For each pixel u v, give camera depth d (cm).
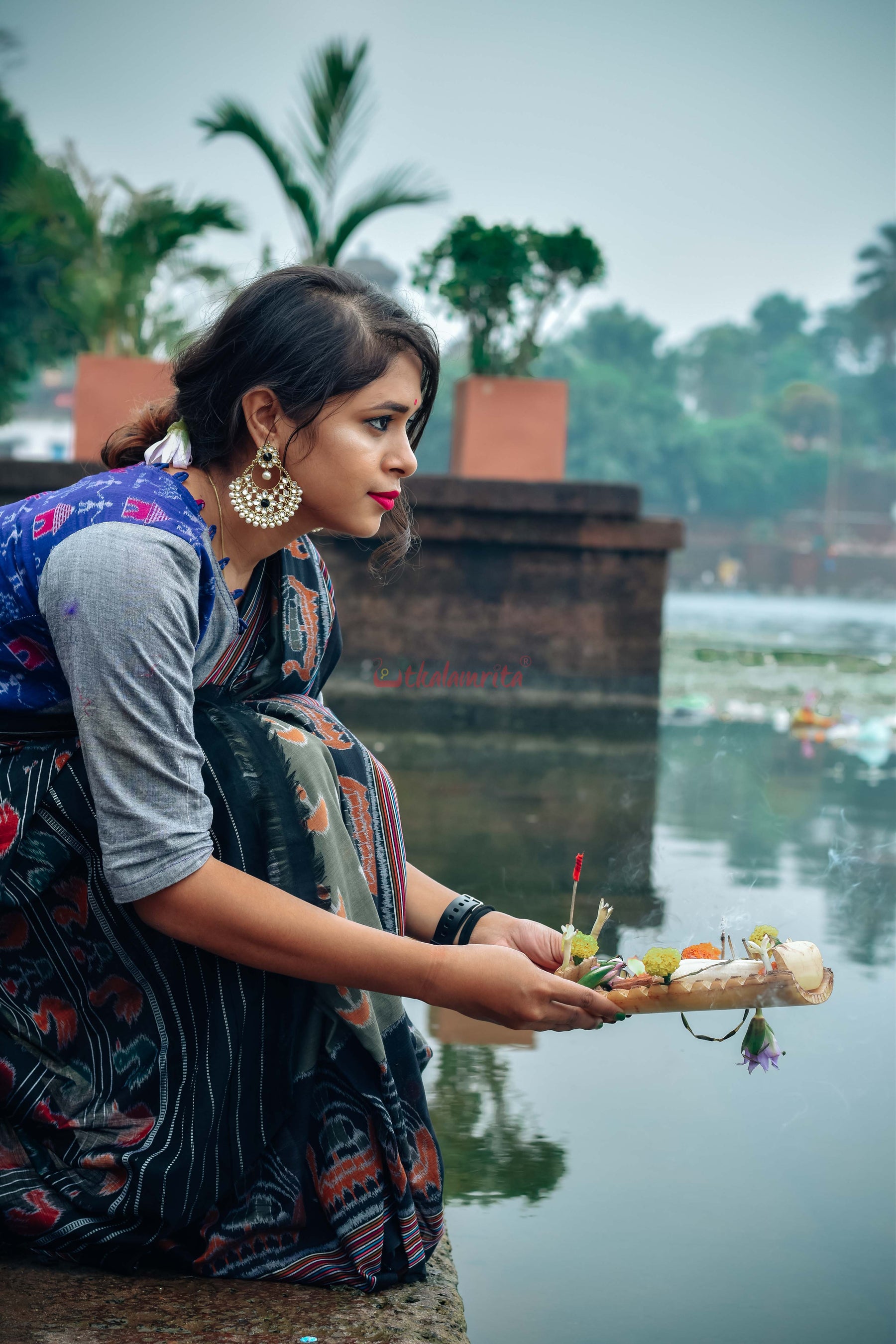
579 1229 137
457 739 504
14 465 614
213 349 128
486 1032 203
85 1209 122
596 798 389
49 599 118
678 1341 115
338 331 124
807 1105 171
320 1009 127
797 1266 130
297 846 128
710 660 912
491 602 641
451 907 145
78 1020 129
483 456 690
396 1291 123
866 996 214
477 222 681
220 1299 119
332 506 129
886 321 7969
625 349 7919
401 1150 128
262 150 732
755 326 9338
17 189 771
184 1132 123
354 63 716
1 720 127
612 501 632
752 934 129
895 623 2044
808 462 6981
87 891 127
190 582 121
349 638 638
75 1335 109
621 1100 173
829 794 406
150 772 117
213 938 119
